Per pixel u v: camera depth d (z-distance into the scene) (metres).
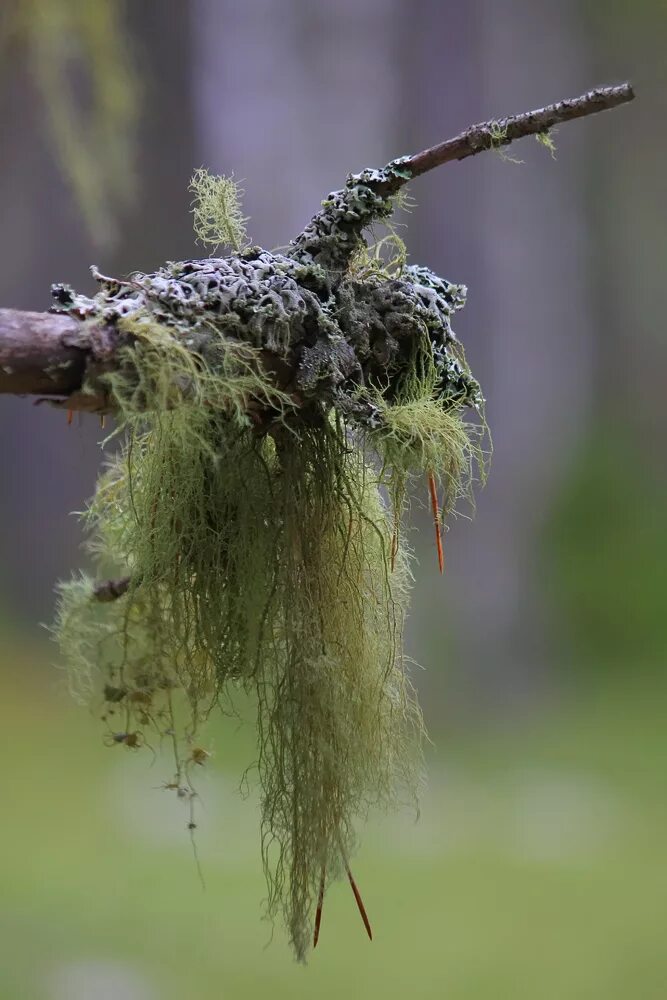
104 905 2.58
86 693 1.72
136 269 4.72
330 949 2.46
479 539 5.28
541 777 3.98
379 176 1.64
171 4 4.34
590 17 5.17
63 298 1.59
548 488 5.88
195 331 1.60
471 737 4.57
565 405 5.90
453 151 1.64
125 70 3.03
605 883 2.90
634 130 6.02
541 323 5.45
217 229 1.67
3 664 4.64
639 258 6.77
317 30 4.33
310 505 1.66
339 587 1.67
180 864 2.92
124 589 1.70
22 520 5.29
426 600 4.97
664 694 5.10
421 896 2.79
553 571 5.89
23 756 3.76
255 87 4.32
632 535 6.21
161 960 2.33
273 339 1.61
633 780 3.97
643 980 2.31
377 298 1.65
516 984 2.28
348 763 1.68
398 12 4.46
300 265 1.63
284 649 1.68
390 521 1.70
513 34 4.83
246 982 2.24
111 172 2.97
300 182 4.33
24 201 4.59
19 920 2.46
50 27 2.73
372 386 1.65
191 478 1.65
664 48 5.61
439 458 1.65
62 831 3.13
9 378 1.58
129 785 3.52
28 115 4.03
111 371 1.58
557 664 5.49
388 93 4.47
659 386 7.18
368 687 1.69
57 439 5.23
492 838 3.29
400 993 2.26
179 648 1.67
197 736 1.71
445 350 1.67
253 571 1.66
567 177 5.48
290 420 1.65
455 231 4.89
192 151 4.48
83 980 2.19
